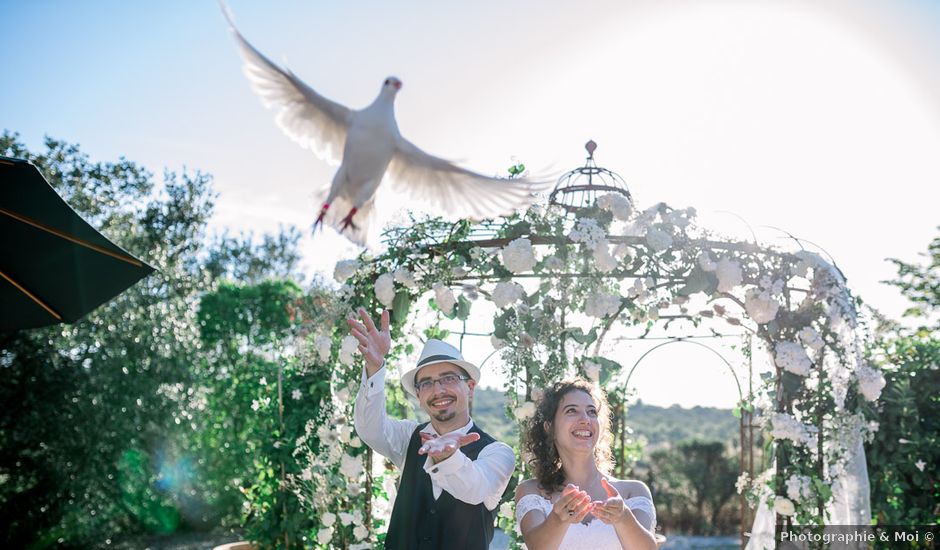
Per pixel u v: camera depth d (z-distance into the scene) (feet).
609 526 11.12
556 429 11.62
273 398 19.81
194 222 56.85
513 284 15.38
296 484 18.25
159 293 41.98
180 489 44.55
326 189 9.37
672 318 16.11
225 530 45.68
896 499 19.31
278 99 8.23
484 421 35.53
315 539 18.43
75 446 34.96
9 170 10.69
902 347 20.71
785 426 14.48
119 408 36.60
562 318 15.55
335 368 16.84
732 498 47.55
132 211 52.29
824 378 14.93
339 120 8.18
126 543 41.57
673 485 48.65
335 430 16.44
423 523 11.06
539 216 15.57
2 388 33.55
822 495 14.15
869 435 14.78
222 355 47.39
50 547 36.19
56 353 35.19
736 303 15.65
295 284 50.01
